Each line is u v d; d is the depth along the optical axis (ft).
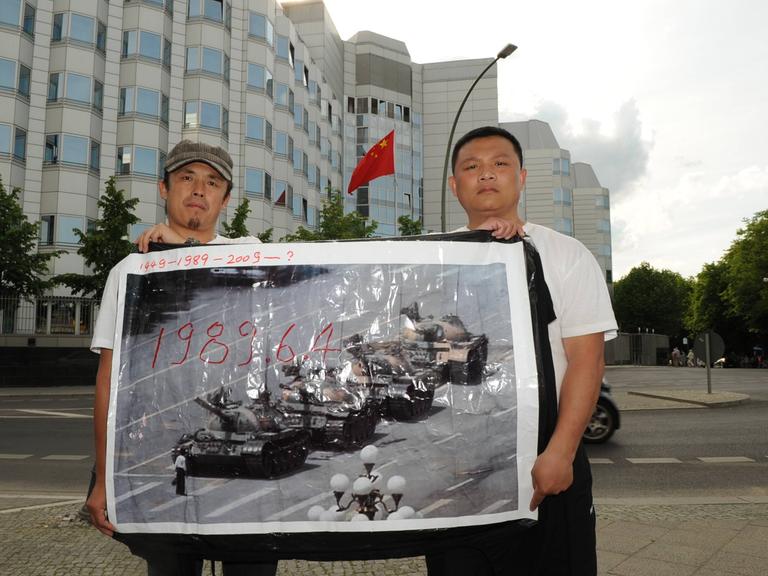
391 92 193.06
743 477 23.68
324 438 6.25
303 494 6.20
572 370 6.43
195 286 6.66
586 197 285.64
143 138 104.83
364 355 6.38
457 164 7.64
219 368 6.46
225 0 114.62
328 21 170.81
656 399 51.42
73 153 99.71
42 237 97.71
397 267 6.55
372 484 6.19
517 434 6.21
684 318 237.25
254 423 6.32
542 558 6.33
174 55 110.22
